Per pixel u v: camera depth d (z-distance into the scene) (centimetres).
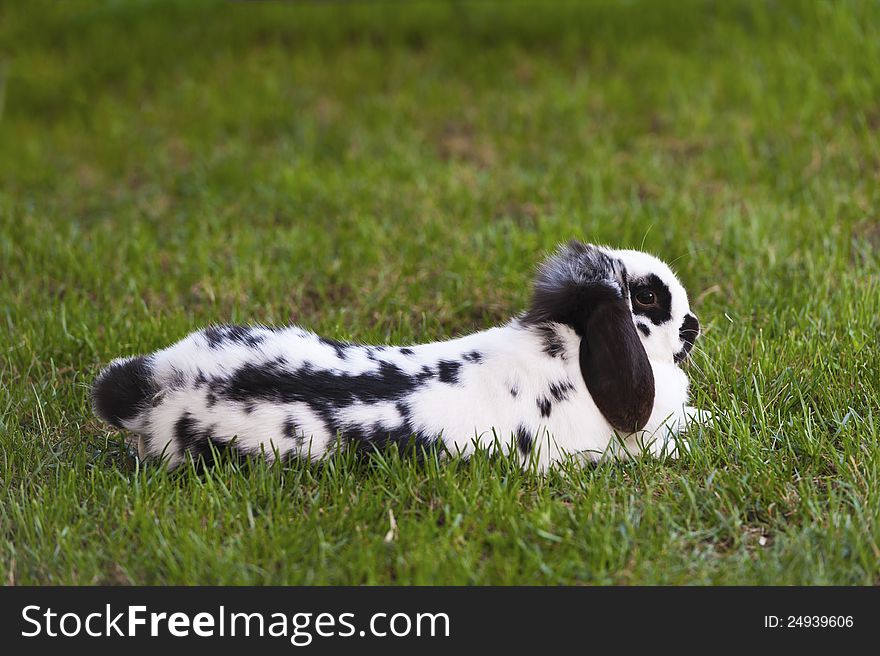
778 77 1427
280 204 1212
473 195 1200
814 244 998
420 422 639
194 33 1773
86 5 1852
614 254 705
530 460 657
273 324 873
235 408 626
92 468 667
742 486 633
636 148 1334
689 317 712
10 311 941
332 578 564
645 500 624
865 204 1101
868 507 603
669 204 1120
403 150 1353
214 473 631
